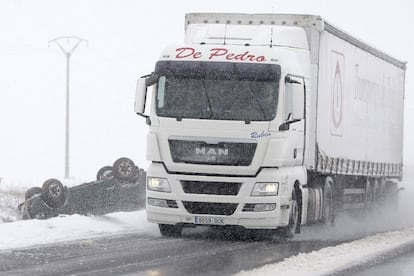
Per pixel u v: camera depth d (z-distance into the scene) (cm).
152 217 2608
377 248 2362
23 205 3369
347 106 3466
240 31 2852
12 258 2064
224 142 2552
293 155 2697
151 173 2608
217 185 2556
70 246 2314
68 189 3350
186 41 2867
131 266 1970
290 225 2736
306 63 2912
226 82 2581
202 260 2106
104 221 2902
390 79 4297
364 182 3884
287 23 3002
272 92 2564
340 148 3356
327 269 1900
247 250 2372
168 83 2605
